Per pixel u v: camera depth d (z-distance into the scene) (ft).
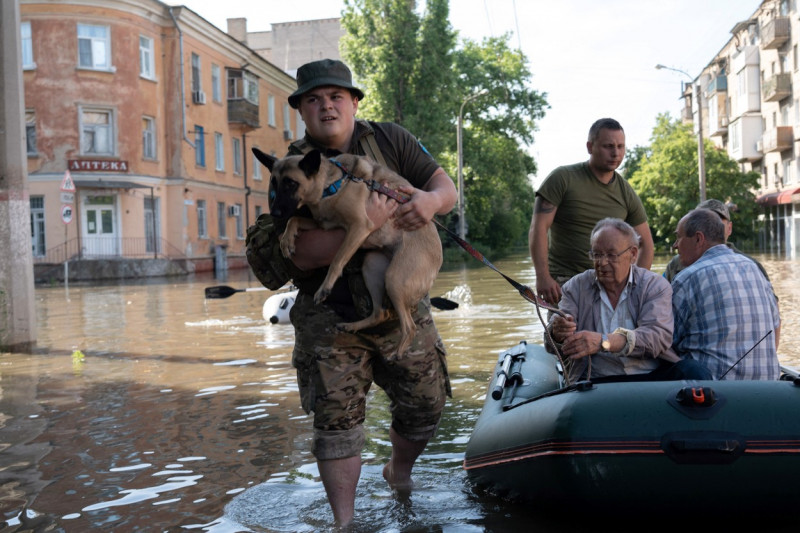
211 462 14.01
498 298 46.14
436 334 12.16
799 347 24.21
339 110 11.83
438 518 11.24
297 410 18.04
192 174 103.19
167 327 35.81
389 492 12.47
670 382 11.01
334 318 11.37
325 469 11.33
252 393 20.08
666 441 10.19
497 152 146.30
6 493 12.46
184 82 101.04
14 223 29.32
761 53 140.67
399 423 12.39
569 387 11.35
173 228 100.22
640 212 18.58
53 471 13.58
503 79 148.66
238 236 119.65
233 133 118.52
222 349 28.35
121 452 14.74
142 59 95.55
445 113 123.13
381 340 11.47
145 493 12.34
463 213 123.54
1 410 18.51
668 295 13.21
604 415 10.54
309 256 11.05
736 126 150.20
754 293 12.89
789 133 125.18
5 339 29.17
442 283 61.21
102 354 27.63
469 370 22.77
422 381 11.88
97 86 90.12
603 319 13.55
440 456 14.47
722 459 10.08
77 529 10.84
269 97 133.39
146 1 93.86
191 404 18.86
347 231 10.77
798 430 10.07
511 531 10.71
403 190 11.07
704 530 10.83
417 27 120.67
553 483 10.76
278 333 32.68
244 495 12.15
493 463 11.79
